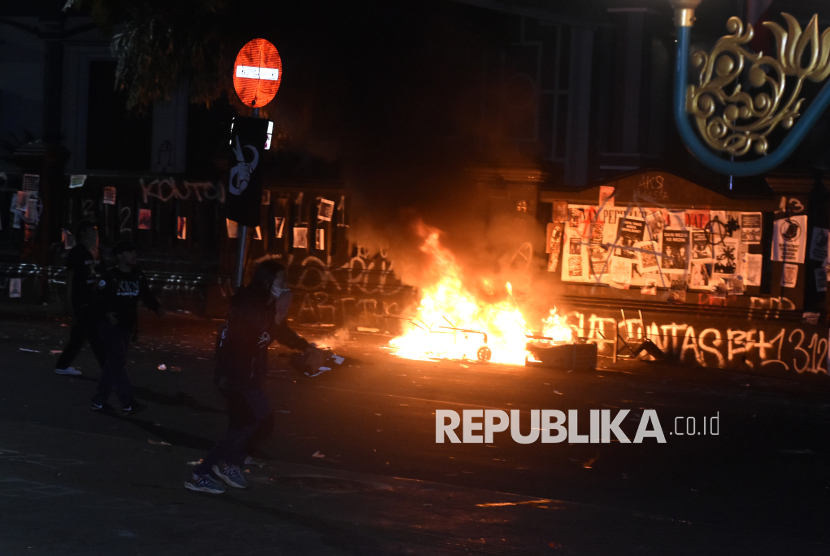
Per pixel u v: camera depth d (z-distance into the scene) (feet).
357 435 35.70
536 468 31.86
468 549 22.12
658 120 79.25
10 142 92.43
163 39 65.62
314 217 71.20
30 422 35.88
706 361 58.13
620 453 34.73
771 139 72.18
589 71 78.38
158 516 23.72
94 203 80.07
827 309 54.90
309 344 29.71
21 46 91.61
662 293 59.62
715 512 27.20
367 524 23.99
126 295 37.91
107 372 38.09
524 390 47.42
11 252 82.02
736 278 57.41
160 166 87.15
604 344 61.21
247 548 21.31
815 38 16.88
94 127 90.99
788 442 37.93
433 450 33.81
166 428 36.04
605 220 61.21
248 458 29.78
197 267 76.48
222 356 26.81
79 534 21.72
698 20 77.51
